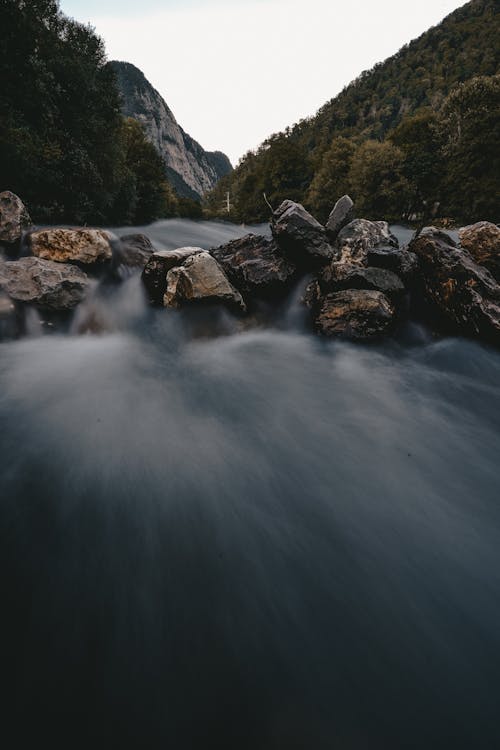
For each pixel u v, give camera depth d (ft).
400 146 153.48
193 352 21.01
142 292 25.38
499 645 7.52
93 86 60.13
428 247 23.11
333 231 26.53
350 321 21.18
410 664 7.07
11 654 6.81
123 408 15.20
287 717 6.19
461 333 21.03
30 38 49.39
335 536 9.82
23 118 49.37
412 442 14.28
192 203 227.20
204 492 11.01
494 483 12.28
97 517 9.88
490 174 117.19
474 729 6.21
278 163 186.29
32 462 11.62
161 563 8.76
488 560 9.36
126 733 5.88
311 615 7.84
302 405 16.52
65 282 21.58
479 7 494.18
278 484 11.60
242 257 25.49
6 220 23.91
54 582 8.17
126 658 6.86
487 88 132.87
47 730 5.85
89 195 64.44
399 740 6.02
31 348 19.17
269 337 22.68
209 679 6.63
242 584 8.38
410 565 9.11
